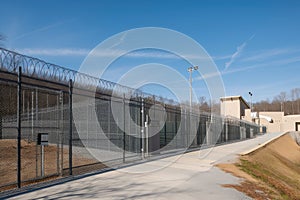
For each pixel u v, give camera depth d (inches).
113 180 334.0
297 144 2094.0
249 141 1353.3
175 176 375.2
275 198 338.6
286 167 928.9
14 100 450.0
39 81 303.6
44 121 509.7
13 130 526.3
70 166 342.0
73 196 261.1
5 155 462.9
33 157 472.4
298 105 4067.4
